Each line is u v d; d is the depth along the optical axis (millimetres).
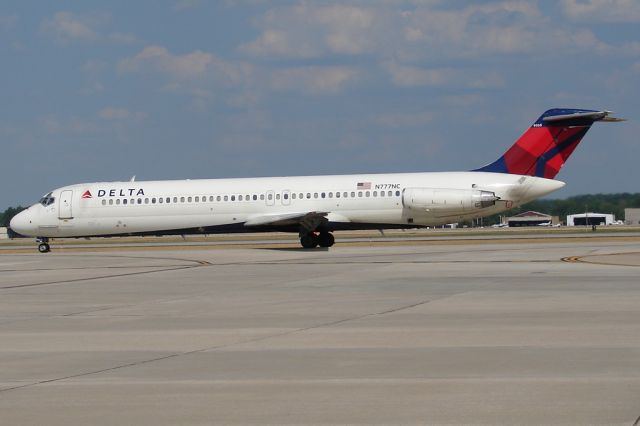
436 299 45781
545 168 99062
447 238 132500
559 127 98062
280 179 104812
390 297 47469
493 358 28250
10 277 69500
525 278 56156
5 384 25797
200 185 106375
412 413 21250
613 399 22094
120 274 69375
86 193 108500
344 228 102312
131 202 107250
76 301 49656
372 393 23609
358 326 36469
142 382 25750
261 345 32188
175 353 30891
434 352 29672
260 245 123562
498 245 101250
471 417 20703
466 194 98000
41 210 109250
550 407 21422
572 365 26734
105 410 22219
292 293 51094
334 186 102250
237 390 24391
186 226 106438
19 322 40625
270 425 20484
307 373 26609
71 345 33250
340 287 53906
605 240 112188
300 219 95938
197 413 21750
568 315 38000
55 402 23234
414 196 99062
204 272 69250
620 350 29141
